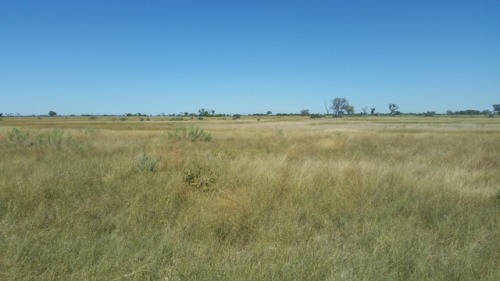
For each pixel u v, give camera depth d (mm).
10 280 3232
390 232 4633
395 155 15062
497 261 3980
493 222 5277
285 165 9406
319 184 7332
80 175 7629
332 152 15633
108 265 3525
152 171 8352
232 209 5453
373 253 3982
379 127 59625
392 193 6945
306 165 9289
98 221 5000
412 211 5840
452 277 3645
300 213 5555
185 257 3803
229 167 8734
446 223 5172
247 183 7336
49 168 8883
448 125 68312
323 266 3631
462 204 6270
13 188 6402
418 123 84875
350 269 3553
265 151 15211
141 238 4309
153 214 5324
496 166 12258
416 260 3879
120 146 16172
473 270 3762
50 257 3670
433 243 4484
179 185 6738
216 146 17219
